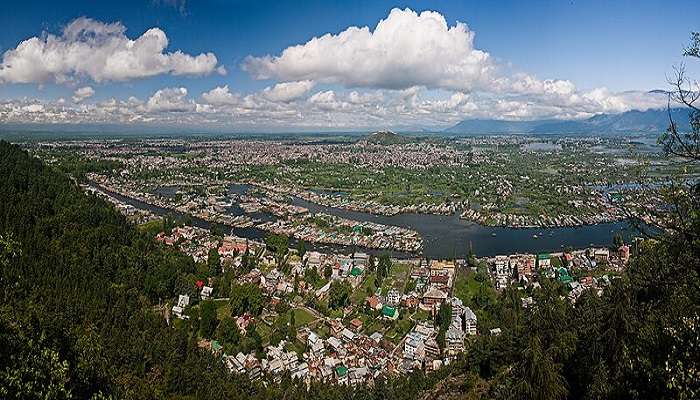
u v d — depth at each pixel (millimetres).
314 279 154750
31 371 38312
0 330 40312
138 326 108062
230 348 108688
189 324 118812
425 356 108500
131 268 139750
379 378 96688
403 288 153000
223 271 156500
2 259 47000
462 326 124188
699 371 30203
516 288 147125
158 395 79500
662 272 36719
